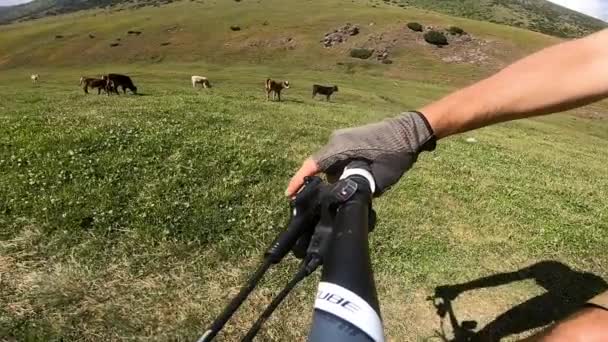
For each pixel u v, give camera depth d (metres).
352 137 1.22
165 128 9.40
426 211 6.81
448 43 76.56
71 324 3.86
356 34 80.38
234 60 79.62
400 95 52.56
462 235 6.20
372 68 72.25
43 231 5.00
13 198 5.55
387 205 6.85
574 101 1.06
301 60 76.75
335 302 0.78
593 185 10.87
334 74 68.62
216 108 15.92
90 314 3.99
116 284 4.40
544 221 7.00
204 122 11.40
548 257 5.82
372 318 0.77
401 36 77.56
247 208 5.97
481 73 69.69
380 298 4.76
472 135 18.06
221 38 86.06
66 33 100.44
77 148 7.29
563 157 16.20
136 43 89.25
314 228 1.15
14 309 3.92
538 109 1.08
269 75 64.56
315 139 11.18
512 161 12.18
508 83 1.11
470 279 5.15
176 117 11.83
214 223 5.48
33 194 5.70
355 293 0.79
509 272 5.37
